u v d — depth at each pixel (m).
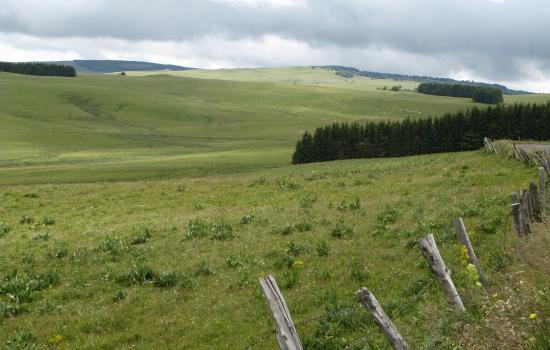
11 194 45.25
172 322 13.86
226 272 18.31
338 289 14.52
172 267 19.62
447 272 9.42
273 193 39.62
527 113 116.00
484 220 20.31
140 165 115.38
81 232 29.80
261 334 12.10
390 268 16.12
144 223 30.97
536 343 7.45
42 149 158.50
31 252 24.61
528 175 31.62
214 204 37.44
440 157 58.09
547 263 11.18
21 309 16.00
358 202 29.00
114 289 17.58
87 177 97.50
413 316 10.38
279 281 16.19
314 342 10.59
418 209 25.34
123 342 12.97
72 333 13.68
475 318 9.02
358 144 127.94
